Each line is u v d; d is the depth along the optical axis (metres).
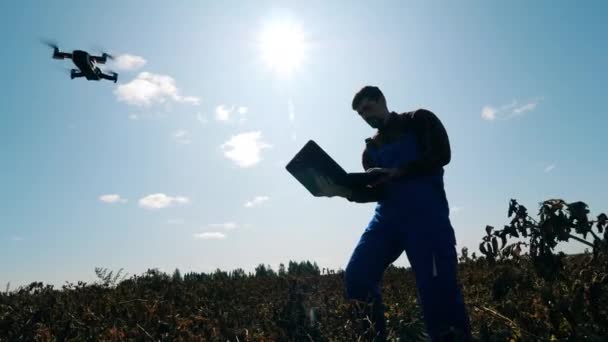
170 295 5.89
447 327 3.01
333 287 6.43
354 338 3.23
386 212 3.36
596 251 2.45
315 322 4.31
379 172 3.28
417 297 5.20
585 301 2.51
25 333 3.71
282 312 4.65
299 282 6.79
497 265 2.80
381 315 3.38
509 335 2.78
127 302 4.91
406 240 3.23
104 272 6.50
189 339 3.52
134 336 3.61
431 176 3.26
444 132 3.27
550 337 2.63
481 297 3.94
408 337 4.20
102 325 4.05
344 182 3.24
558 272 2.55
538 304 2.88
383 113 3.46
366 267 3.42
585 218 2.42
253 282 7.52
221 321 4.00
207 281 7.74
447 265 3.07
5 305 4.88
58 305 4.93
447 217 3.22
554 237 2.49
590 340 2.38
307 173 3.29
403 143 3.34
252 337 3.64
